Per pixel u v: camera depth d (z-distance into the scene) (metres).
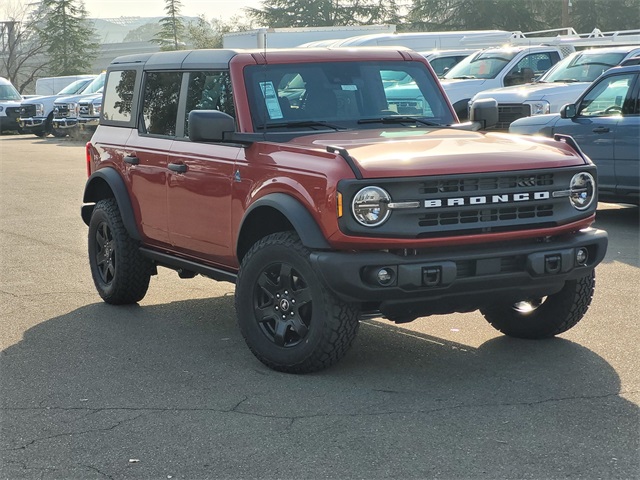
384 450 4.60
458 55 23.19
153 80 7.53
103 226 7.99
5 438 4.93
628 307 7.41
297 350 5.75
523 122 12.66
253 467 4.46
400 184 5.34
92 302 8.13
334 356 5.68
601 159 11.66
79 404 5.44
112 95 8.09
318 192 5.50
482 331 6.84
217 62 6.77
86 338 6.92
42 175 19.39
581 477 4.23
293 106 6.57
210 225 6.59
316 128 6.52
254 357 6.29
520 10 62.97
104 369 6.12
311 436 4.82
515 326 6.55
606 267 9.00
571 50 21.05
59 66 77.75
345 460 4.50
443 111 7.09
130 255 7.70
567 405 5.17
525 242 5.70
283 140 6.25
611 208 13.20
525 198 5.60
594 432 4.76
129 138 7.66
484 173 5.48
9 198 15.47
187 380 5.83
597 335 6.62
